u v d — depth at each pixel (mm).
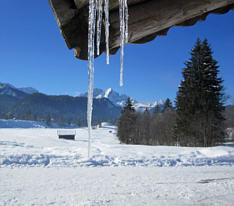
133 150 15656
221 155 13742
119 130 51000
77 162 10148
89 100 2436
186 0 1525
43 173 7863
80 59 1695
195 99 29750
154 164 10828
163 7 1527
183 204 4465
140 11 1531
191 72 31250
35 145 18469
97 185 6188
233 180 7207
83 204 4410
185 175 8188
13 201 4629
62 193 5281
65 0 1374
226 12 1838
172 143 34938
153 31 1685
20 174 7547
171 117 43031
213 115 28453
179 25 1860
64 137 38562
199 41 31766
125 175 7891
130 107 53062
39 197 4926
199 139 28578
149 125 48844
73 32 1549
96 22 1512
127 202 4574
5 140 21672
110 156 11844
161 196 5051
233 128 34469
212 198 4902
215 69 30312
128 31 1590
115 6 1504
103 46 1663
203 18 1885
